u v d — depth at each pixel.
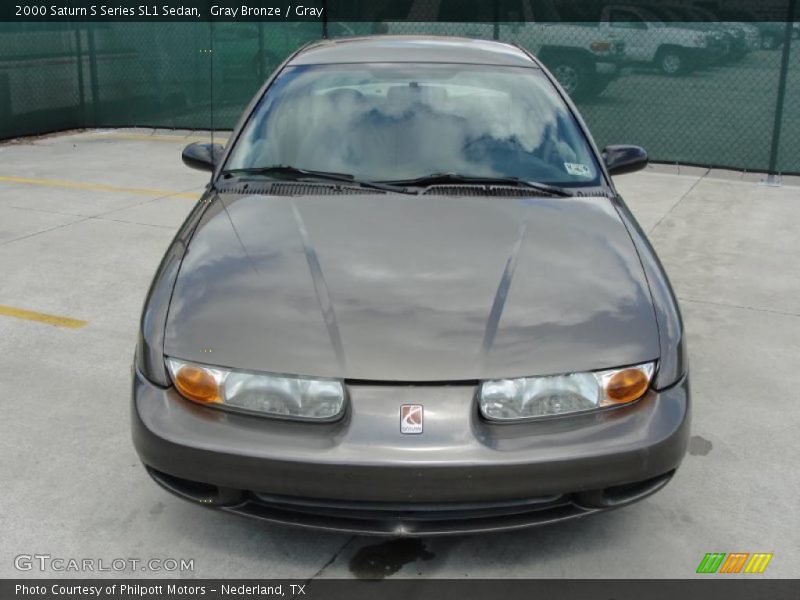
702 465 3.06
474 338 2.27
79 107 10.94
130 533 2.64
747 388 3.70
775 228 6.34
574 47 8.62
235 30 10.05
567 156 3.35
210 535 2.63
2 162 8.73
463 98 3.51
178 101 10.55
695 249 5.77
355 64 3.71
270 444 2.17
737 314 4.59
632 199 7.23
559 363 2.24
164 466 2.28
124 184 7.71
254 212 2.95
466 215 2.90
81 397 3.53
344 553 2.55
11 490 2.85
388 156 3.27
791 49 7.81
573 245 2.74
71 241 5.78
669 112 8.39
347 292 2.44
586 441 2.19
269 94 3.62
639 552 2.57
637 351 2.32
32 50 10.22
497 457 2.13
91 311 4.49
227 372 2.25
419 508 2.20
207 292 2.48
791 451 3.17
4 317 4.39
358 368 2.19
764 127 8.08
